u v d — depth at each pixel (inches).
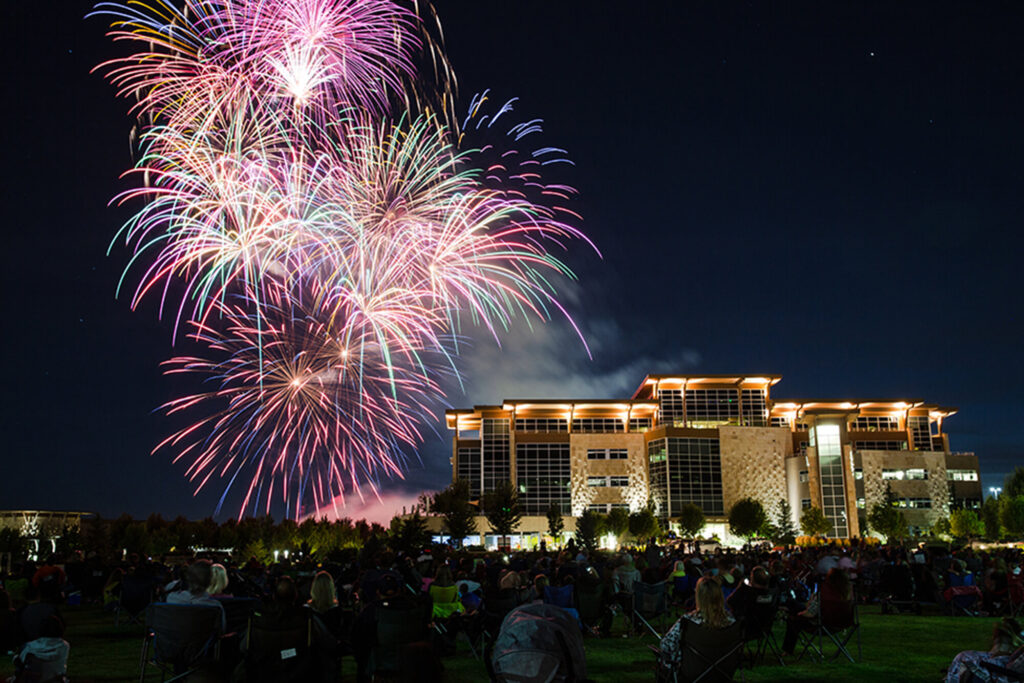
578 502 4756.4
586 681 283.4
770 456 4729.3
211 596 440.1
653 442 4781.0
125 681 503.8
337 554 1381.6
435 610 605.6
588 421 4965.6
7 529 2770.7
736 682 503.5
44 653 370.9
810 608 590.6
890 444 4889.3
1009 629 344.8
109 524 3080.7
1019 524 3821.4
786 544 4077.3
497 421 4899.1
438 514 4050.2
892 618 903.1
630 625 772.6
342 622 439.8
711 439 4717.0
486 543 4571.9
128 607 767.7
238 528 3341.5
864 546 1550.2
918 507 4581.7
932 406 5068.9
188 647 398.6
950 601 950.4
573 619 292.7
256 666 347.9
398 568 691.4
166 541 3097.9
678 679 353.1
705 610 353.1
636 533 4141.2
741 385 4980.3
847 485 4389.8
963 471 4857.3
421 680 191.5
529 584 737.6
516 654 272.7
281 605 353.4
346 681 522.0
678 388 4980.3
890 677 521.0
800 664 571.5
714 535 4389.8
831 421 4473.4
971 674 331.3
